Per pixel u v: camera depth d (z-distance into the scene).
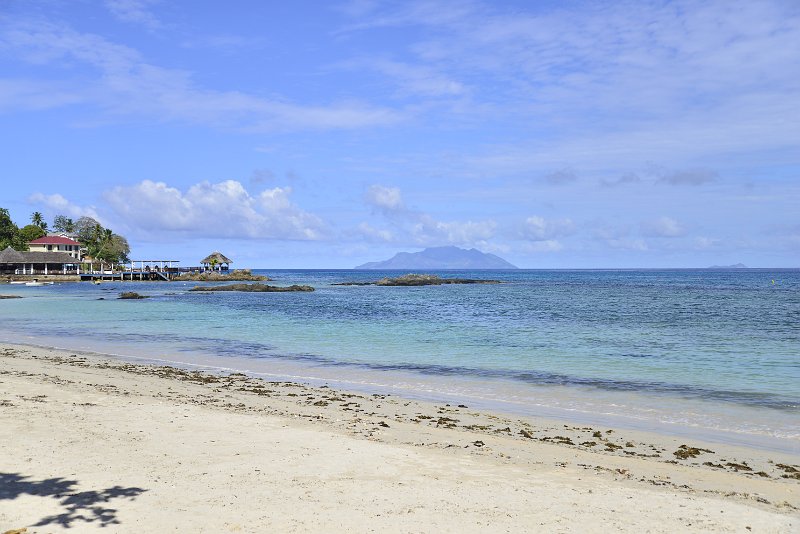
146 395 16.50
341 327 38.97
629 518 8.30
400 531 7.57
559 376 21.28
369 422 14.03
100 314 50.53
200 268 168.12
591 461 11.27
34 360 23.84
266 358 25.64
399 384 19.84
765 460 11.73
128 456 10.38
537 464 10.91
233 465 10.12
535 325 39.91
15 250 141.38
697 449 12.33
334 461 10.55
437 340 31.69
